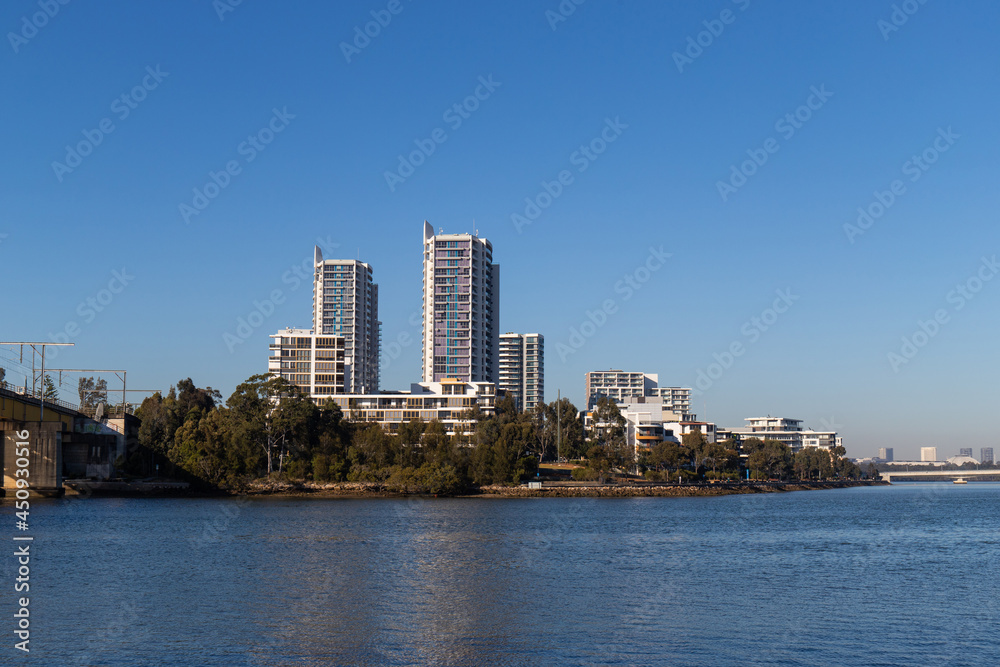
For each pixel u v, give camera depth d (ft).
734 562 295.07
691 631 184.96
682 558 304.30
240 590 230.68
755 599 222.48
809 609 209.46
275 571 263.49
